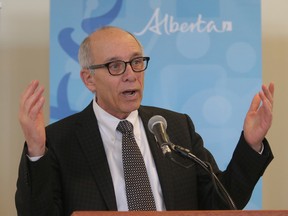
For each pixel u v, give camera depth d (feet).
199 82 12.26
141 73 7.97
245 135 7.64
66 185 7.86
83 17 12.17
